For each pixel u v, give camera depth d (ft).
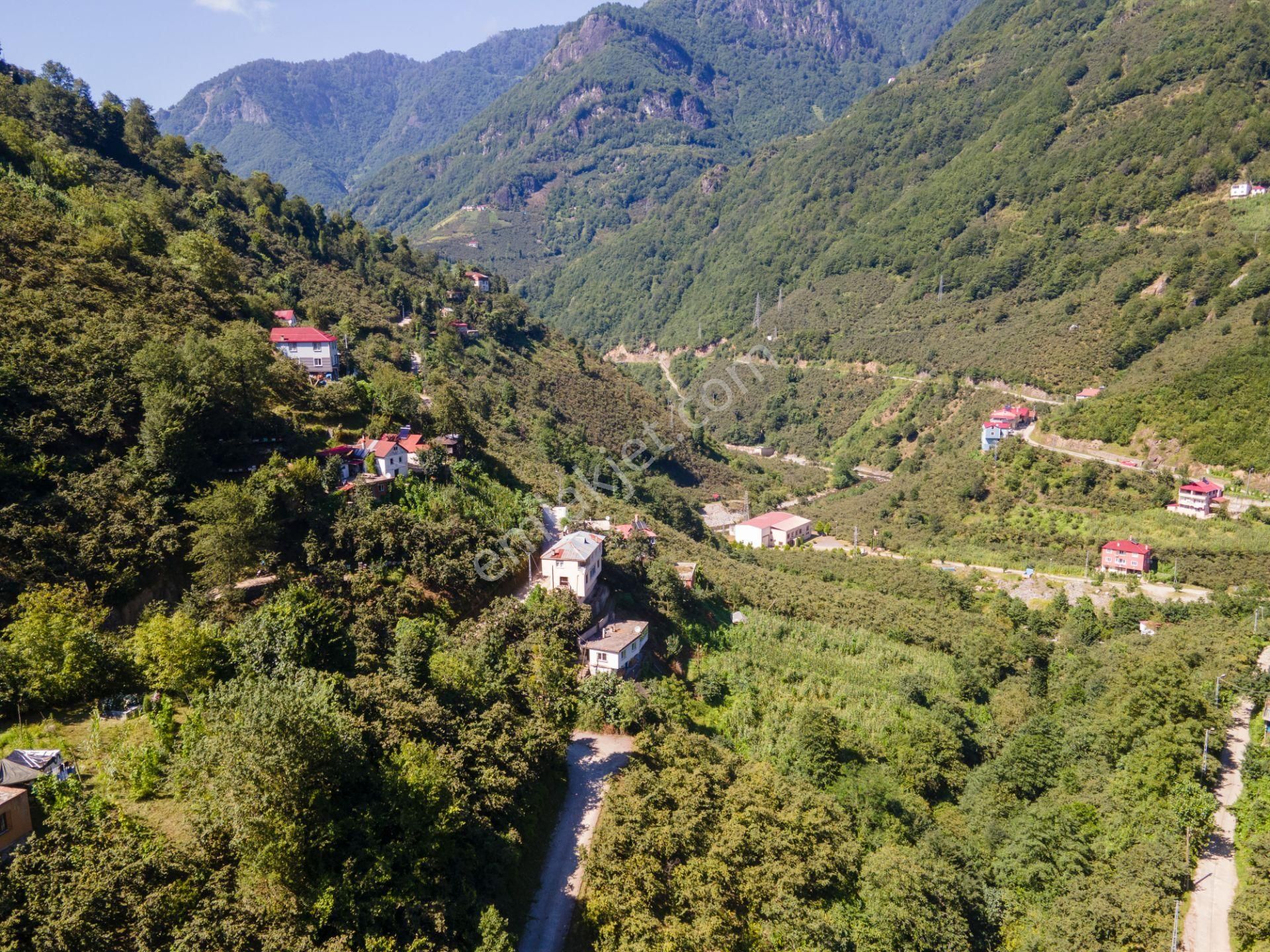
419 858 127.65
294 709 120.16
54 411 205.77
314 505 224.94
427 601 215.72
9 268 258.16
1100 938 165.27
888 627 316.60
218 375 238.27
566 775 184.14
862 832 189.98
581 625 225.35
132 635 170.60
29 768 122.42
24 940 98.73
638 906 142.20
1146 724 226.38
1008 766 221.46
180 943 103.09
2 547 171.12
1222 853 191.52
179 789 129.70
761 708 232.94
